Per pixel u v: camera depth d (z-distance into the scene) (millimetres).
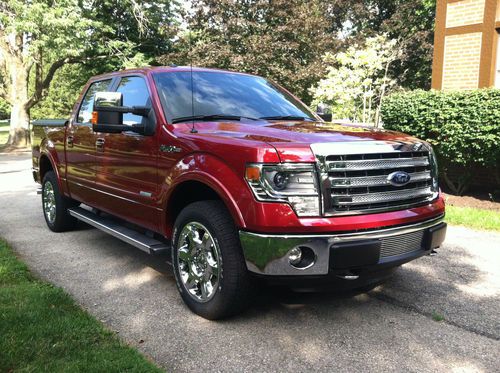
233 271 3395
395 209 3498
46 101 38219
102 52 23453
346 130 3793
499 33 9625
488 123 7492
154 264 5031
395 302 4039
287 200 3115
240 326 3568
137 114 4191
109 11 23828
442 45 10484
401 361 3086
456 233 6336
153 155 4094
